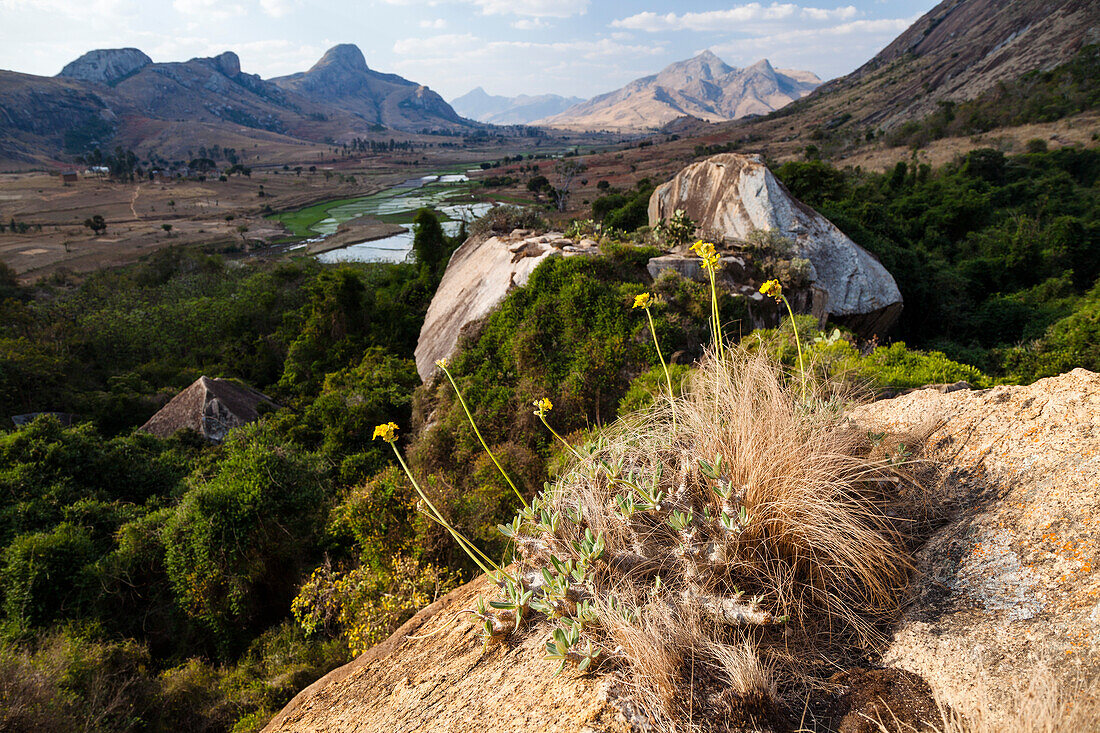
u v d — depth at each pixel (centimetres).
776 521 213
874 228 2517
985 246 3409
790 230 1688
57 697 728
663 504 238
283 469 1090
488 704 219
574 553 242
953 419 272
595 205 4625
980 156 5156
